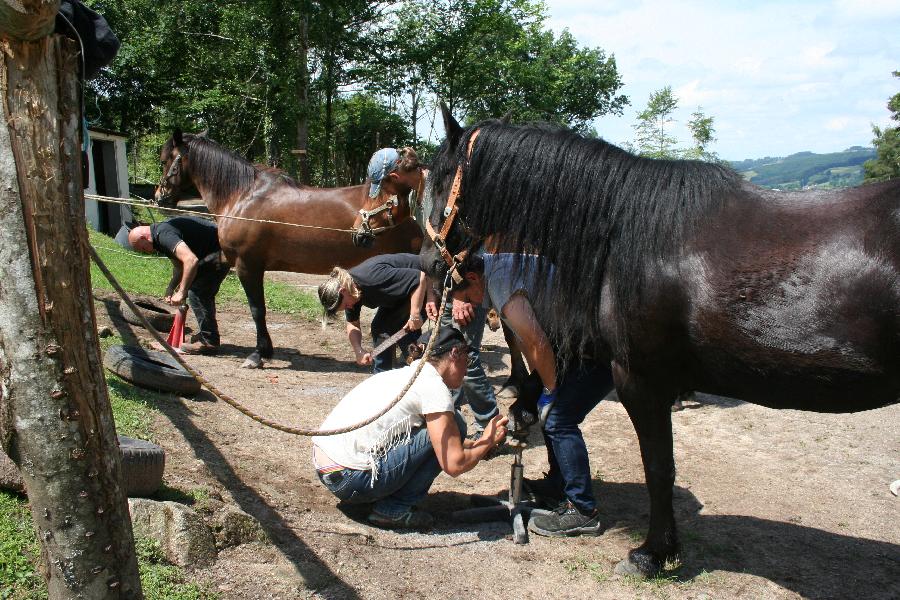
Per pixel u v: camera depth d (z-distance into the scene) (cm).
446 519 343
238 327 776
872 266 221
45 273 174
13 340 175
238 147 2250
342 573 272
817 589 287
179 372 446
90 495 186
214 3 2081
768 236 242
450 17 2464
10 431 180
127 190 1789
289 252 607
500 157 297
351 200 596
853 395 236
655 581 288
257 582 256
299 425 446
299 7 1939
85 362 183
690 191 261
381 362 471
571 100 3422
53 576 188
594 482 403
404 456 307
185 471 324
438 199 332
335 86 2266
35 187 171
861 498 382
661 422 283
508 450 441
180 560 252
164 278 909
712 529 340
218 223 620
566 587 283
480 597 271
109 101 2378
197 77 2188
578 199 278
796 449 457
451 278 344
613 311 273
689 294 252
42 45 168
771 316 235
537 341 304
